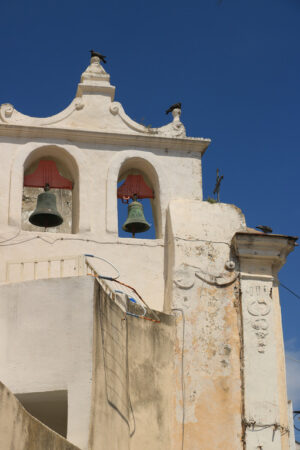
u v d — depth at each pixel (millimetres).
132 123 25359
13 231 23641
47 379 19047
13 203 23906
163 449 21344
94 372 18969
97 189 24562
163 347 22219
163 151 25359
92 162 24828
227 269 23531
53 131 24781
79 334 19234
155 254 24047
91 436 18312
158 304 23578
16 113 24844
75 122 25156
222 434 22047
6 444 15008
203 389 22344
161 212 24656
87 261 22031
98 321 19562
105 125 25250
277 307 23422
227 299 23266
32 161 24891
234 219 24203
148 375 21469
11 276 22875
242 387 22484
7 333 19625
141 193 25531
